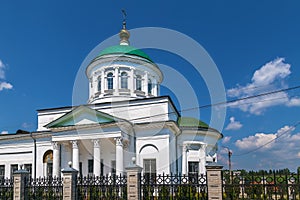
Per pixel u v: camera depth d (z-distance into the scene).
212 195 13.35
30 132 32.84
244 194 13.38
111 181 15.55
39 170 31.92
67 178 15.64
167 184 14.61
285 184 12.76
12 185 16.95
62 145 30.38
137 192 14.45
